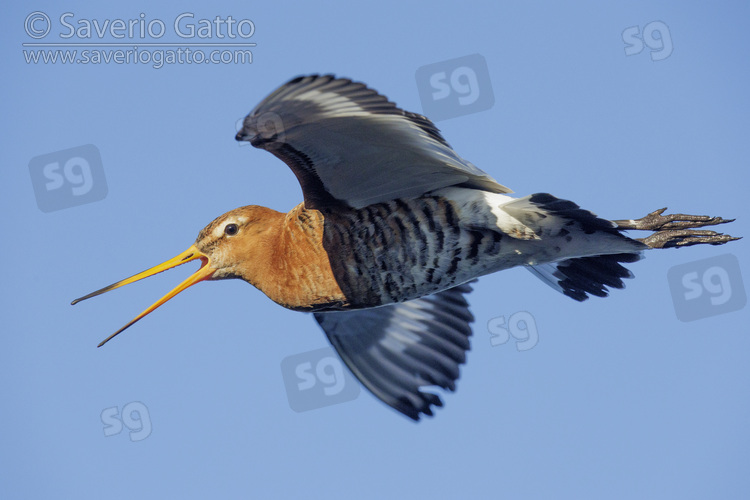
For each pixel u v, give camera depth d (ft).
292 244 41.47
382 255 40.16
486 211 38.96
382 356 48.06
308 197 38.81
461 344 48.57
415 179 38.55
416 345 48.47
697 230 41.39
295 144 35.37
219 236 43.57
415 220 39.42
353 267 40.73
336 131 34.81
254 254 43.01
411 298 41.81
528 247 39.86
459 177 38.78
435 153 35.94
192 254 44.21
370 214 39.70
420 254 39.86
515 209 38.60
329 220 40.40
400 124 34.68
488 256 40.01
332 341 47.73
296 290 41.98
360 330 48.06
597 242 39.75
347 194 38.86
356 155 36.45
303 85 32.04
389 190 38.99
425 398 47.80
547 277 45.11
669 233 41.27
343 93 33.04
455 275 40.75
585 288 44.55
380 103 33.88
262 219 43.55
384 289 41.14
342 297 41.68
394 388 47.73
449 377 48.21
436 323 48.83
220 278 43.91
